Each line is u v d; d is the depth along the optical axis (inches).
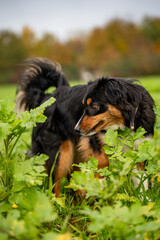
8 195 94.9
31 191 91.6
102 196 74.1
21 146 169.2
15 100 166.1
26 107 165.3
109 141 102.4
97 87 142.4
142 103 137.4
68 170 149.5
